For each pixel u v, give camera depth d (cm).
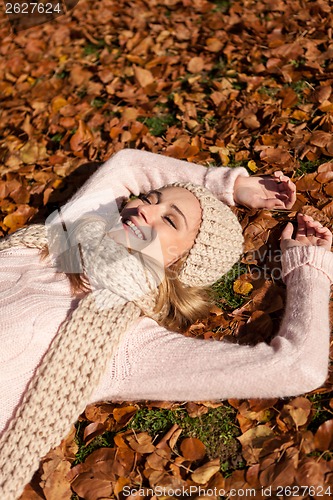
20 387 225
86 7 518
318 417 233
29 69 465
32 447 216
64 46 481
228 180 292
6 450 215
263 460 220
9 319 227
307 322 230
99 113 391
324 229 272
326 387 236
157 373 226
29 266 259
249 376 216
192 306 265
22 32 511
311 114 347
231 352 225
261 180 298
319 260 250
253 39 421
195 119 367
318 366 218
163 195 263
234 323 264
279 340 227
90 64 440
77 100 411
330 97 354
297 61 393
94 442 240
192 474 219
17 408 222
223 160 331
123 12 498
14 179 350
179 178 299
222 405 242
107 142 366
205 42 432
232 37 424
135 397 232
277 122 343
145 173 303
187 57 420
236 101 364
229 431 236
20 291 241
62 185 344
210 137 349
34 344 227
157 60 421
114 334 228
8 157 368
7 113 419
